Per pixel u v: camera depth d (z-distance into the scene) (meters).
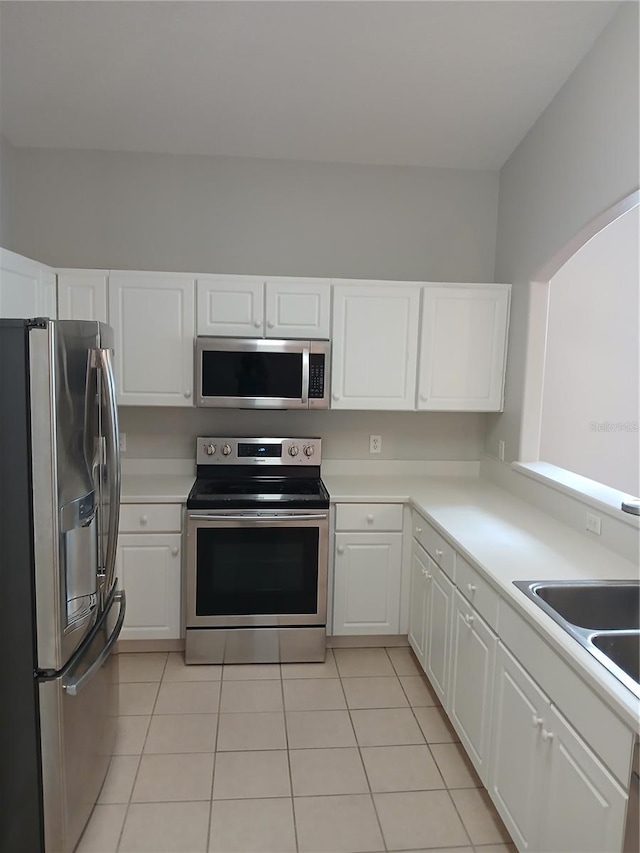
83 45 2.46
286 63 2.56
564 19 2.30
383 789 2.13
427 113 2.91
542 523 2.58
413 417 3.58
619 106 2.23
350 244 3.42
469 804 2.07
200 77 2.66
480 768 2.05
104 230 3.29
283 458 3.37
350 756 2.31
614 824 1.27
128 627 2.98
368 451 3.57
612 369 3.86
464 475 3.63
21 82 2.69
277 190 3.36
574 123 2.57
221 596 2.94
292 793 2.11
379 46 2.46
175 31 2.39
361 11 2.28
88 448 1.84
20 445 1.60
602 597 1.87
